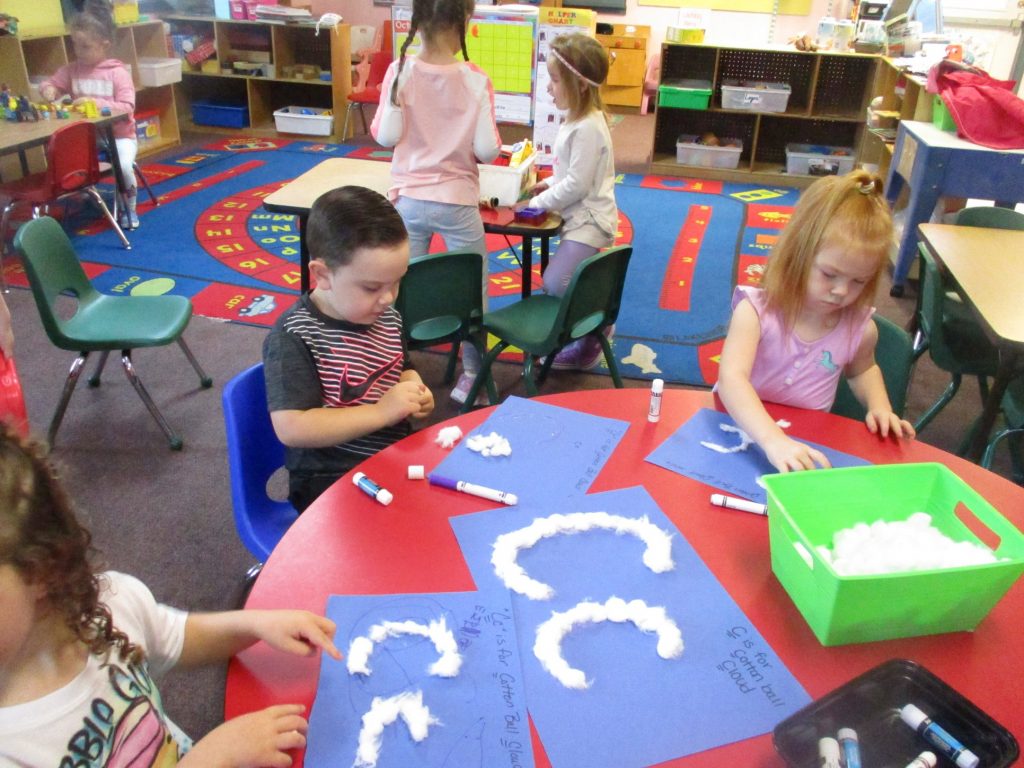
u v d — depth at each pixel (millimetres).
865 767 724
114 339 2375
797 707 818
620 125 7223
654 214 4922
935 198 3598
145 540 2111
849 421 1411
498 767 746
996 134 3521
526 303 2693
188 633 890
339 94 6355
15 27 4355
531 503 1126
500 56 4555
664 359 3166
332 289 1357
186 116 6805
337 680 841
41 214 4070
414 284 2227
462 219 2641
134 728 805
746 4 7070
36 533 672
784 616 941
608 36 7277
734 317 1576
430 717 795
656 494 1162
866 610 869
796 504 1050
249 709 812
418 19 2449
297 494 1527
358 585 965
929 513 1101
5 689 725
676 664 867
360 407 1377
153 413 2480
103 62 4555
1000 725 737
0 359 1671
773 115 5707
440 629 898
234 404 1394
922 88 4117
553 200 2734
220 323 3342
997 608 967
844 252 1354
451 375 2963
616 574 999
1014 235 2674
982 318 2012
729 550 1051
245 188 5129
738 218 4891
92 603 758
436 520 1085
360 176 3023
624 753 762
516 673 848
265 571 983
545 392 2918
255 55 6527
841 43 5594
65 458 2443
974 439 2129
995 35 5934
